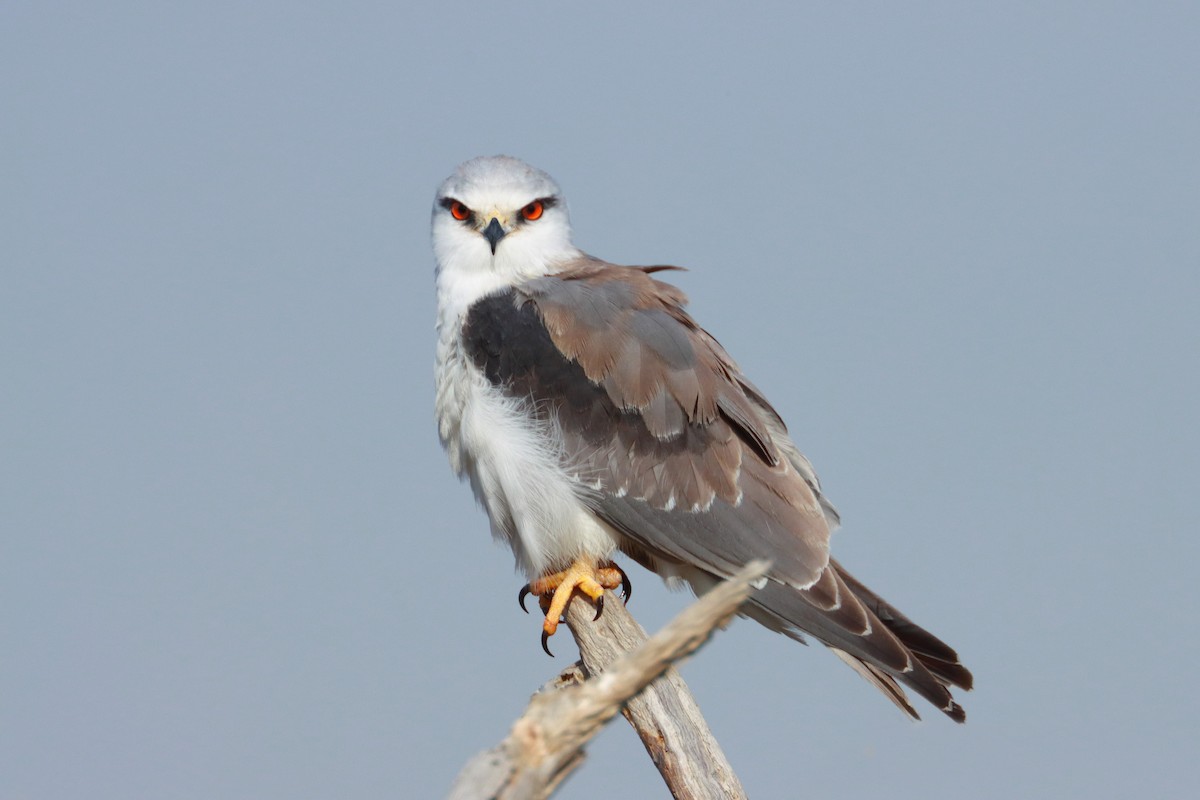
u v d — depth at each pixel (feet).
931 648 32.83
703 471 34.91
